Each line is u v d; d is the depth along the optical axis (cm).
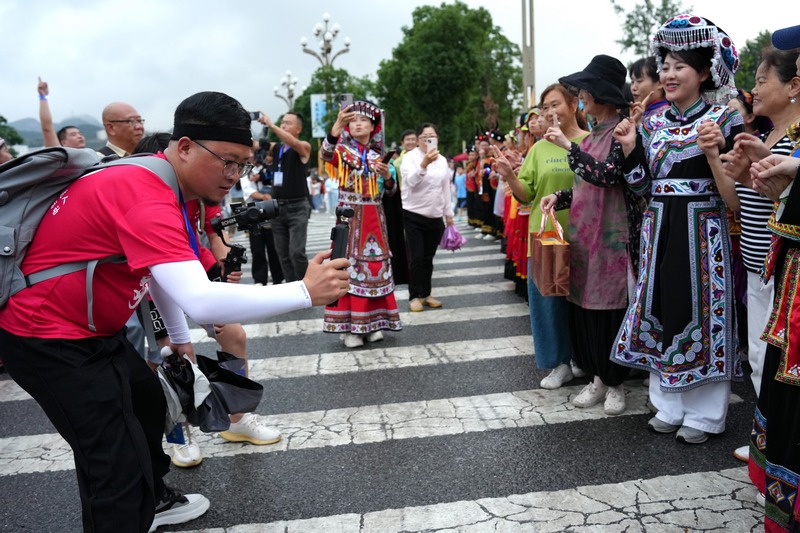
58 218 208
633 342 356
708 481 307
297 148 734
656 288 346
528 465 330
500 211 991
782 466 242
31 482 337
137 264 195
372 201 545
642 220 370
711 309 337
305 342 583
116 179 205
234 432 369
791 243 242
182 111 215
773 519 246
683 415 353
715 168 319
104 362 217
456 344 552
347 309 553
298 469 337
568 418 387
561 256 370
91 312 210
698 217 335
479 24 4875
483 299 726
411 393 440
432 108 4456
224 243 355
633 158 350
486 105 4825
